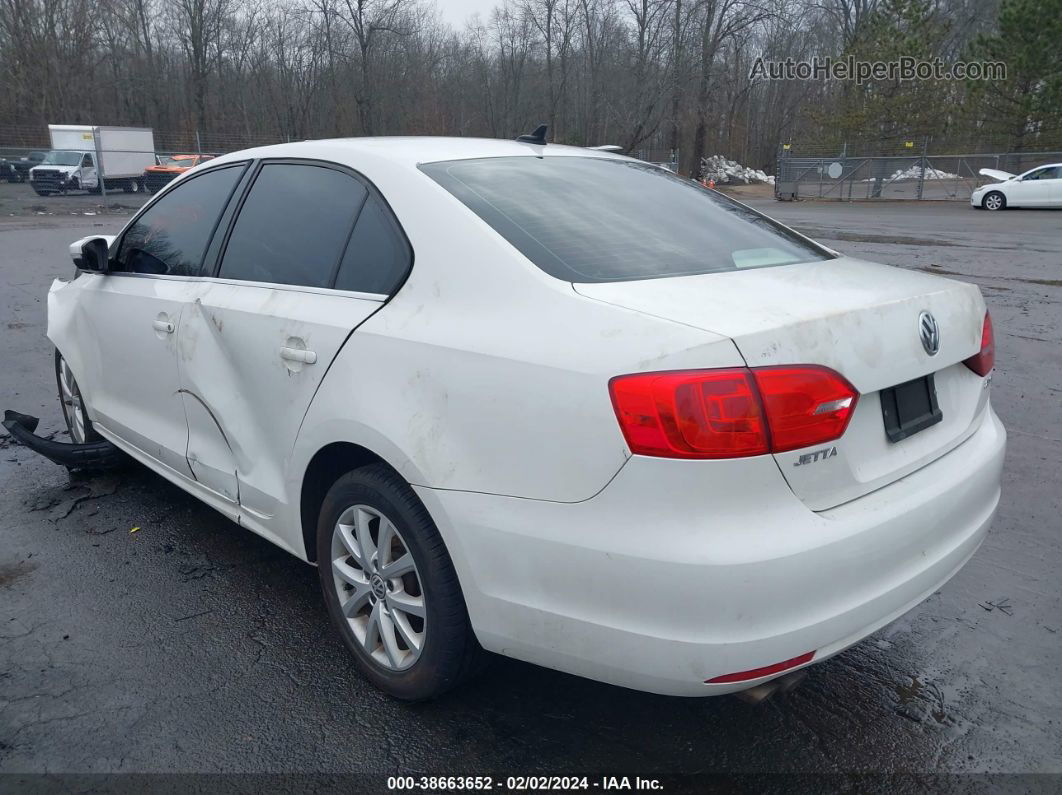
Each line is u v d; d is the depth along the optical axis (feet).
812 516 7.22
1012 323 28.91
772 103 210.59
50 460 15.83
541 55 174.91
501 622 7.88
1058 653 10.43
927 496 8.09
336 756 8.57
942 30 127.95
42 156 109.09
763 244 10.21
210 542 13.23
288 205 10.83
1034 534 13.57
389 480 8.82
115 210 82.99
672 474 6.88
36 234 57.21
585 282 8.07
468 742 8.78
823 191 116.98
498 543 7.69
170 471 12.75
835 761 8.58
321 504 10.19
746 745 8.79
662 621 7.00
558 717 9.18
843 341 7.45
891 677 9.95
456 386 8.02
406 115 169.27
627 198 10.40
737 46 155.02
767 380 6.93
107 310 13.58
